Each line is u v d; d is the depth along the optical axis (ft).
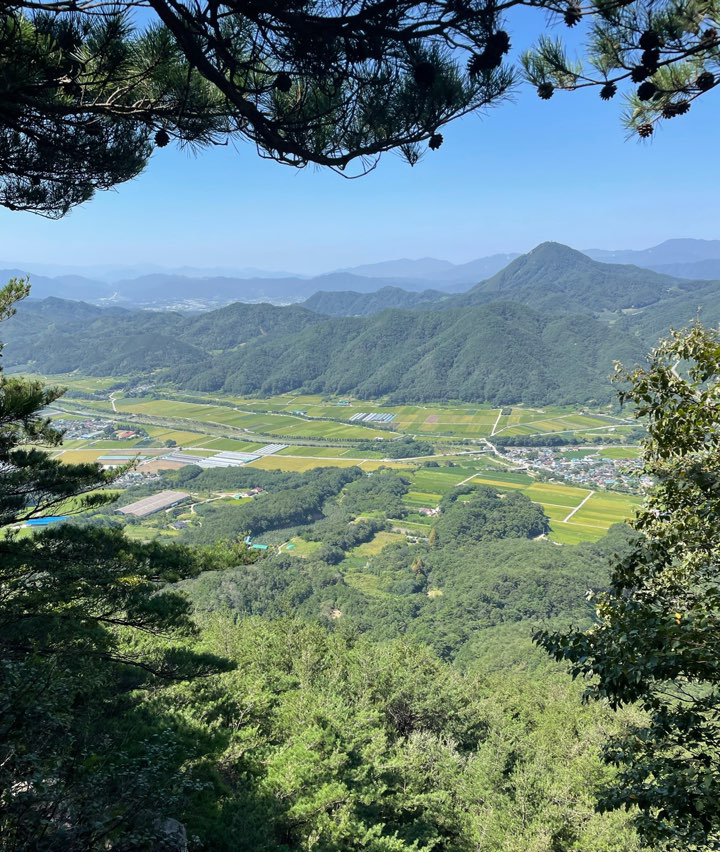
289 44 15.38
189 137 24.41
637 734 29.48
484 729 103.40
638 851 59.41
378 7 13.10
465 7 12.64
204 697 68.08
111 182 29.25
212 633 110.83
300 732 71.87
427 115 17.35
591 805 70.95
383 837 57.47
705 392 31.60
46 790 19.58
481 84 17.35
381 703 95.71
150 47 21.61
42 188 30.37
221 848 42.65
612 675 25.17
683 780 26.08
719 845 25.79
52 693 22.95
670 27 17.11
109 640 44.37
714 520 30.60
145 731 43.01
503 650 264.52
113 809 21.75
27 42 19.36
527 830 68.44
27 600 38.88
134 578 44.29
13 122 22.82
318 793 56.49
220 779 51.39
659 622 25.76
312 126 18.31
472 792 78.64
